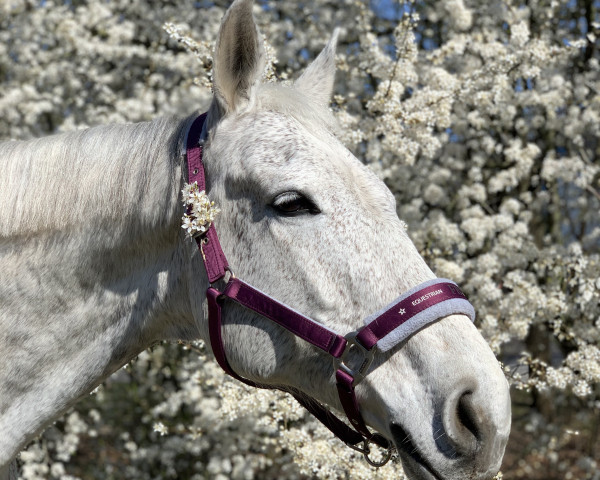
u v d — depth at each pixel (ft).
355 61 13.79
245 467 14.58
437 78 11.19
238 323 5.60
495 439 4.77
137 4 16.12
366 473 8.70
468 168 14.61
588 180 13.30
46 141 6.14
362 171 5.52
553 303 11.02
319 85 6.57
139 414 18.33
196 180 5.63
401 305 5.04
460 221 14.56
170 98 15.72
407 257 5.23
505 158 14.71
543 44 11.85
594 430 19.62
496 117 13.89
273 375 5.60
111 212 5.85
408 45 10.80
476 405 4.80
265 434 14.30
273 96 5.77
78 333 5.93
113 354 6.02
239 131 5.58
